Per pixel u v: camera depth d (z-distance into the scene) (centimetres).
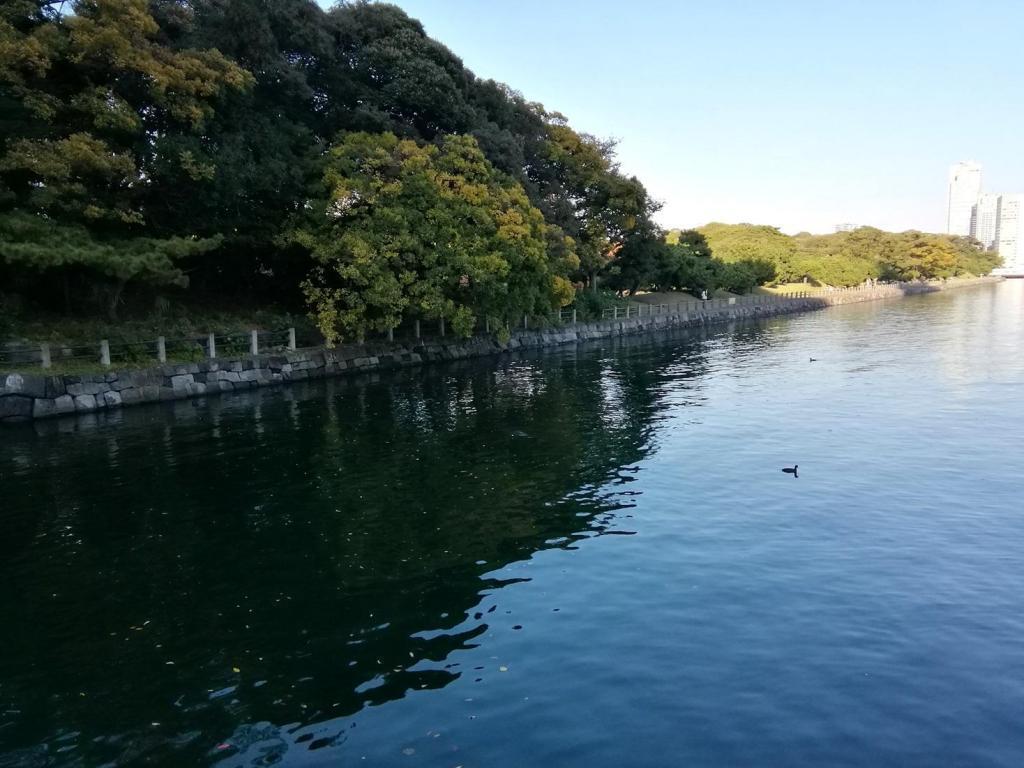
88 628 845
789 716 648
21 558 1053
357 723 654
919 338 4269
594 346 4497
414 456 1633
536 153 4772
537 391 2612
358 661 761
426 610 875
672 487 1362
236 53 2762
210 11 2789
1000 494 1284
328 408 2266
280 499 1317
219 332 2808
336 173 2886
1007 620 823
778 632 801
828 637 788
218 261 3072
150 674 746
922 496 1281
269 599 913
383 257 2848
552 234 4112
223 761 605
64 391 2117
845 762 585
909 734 621
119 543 1108
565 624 830
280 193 2775
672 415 2092
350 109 3381
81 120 2173
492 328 3788
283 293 3428
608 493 1332
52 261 1942
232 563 1028
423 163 3105
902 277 12275
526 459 1597
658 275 6825
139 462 1578
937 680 702
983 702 665
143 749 624
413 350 3519
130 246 2242
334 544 1096
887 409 2098
